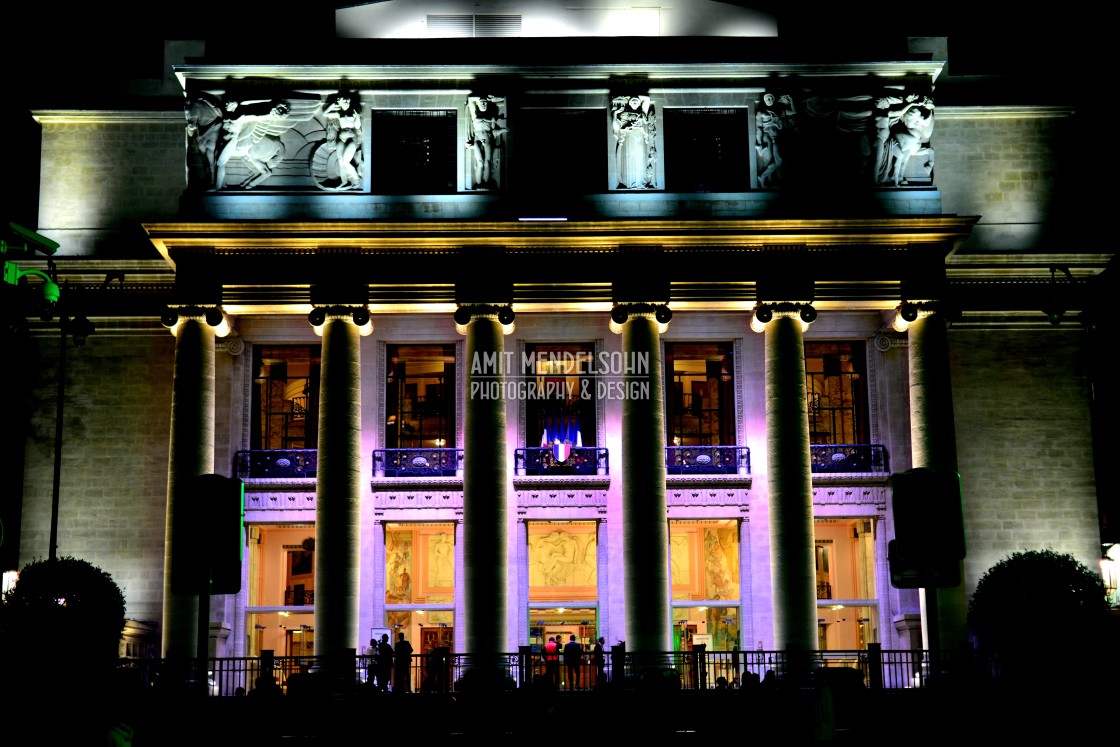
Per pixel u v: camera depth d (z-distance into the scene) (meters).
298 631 47.59
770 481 44.00
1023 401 48.88
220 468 47.38
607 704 35.75
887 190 45.59
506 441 46.59
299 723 34.91
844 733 34.22
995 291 48.78
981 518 48.06
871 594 48.28
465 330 45.03
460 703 35.34
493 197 45.09
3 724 30.98
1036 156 50.47
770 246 45.00
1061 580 40.53
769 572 47.16
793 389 44.22
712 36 46.53
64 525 47.31
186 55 50.19
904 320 45.03
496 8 48.06
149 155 49.84
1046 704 34.97
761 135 45.75
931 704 35.66
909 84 46.31
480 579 42.88
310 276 44.59
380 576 47.03
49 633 36.38
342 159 45.19
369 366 48.38
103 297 48.19
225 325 45.03
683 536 48.41
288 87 45.72
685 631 47.50
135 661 38.59
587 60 45.56
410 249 44.78
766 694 35.56
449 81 45.75
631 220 44.22
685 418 48.53
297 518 47.38
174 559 23.20
